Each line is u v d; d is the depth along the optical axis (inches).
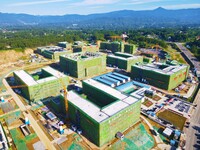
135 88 5142.7
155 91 5098.4
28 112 4023.1
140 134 3275.1
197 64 7485.2
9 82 5944.9
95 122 2854.3
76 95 3823.8
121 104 3393.2
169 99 4606.3
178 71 5374.0
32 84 4498.0
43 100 4618.6
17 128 3449.8
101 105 4087.1
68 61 6579.7
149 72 5551.2
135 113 3540.8
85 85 4557.1
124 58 7317.9
